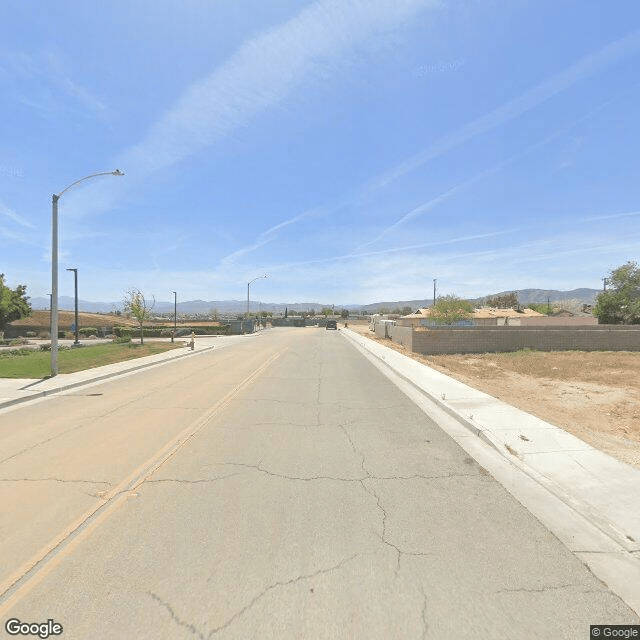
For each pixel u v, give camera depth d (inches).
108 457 258.1
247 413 379.9
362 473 231.1
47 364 719.7
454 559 147.0
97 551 151.6
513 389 626.2
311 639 109.7
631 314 1908.2
